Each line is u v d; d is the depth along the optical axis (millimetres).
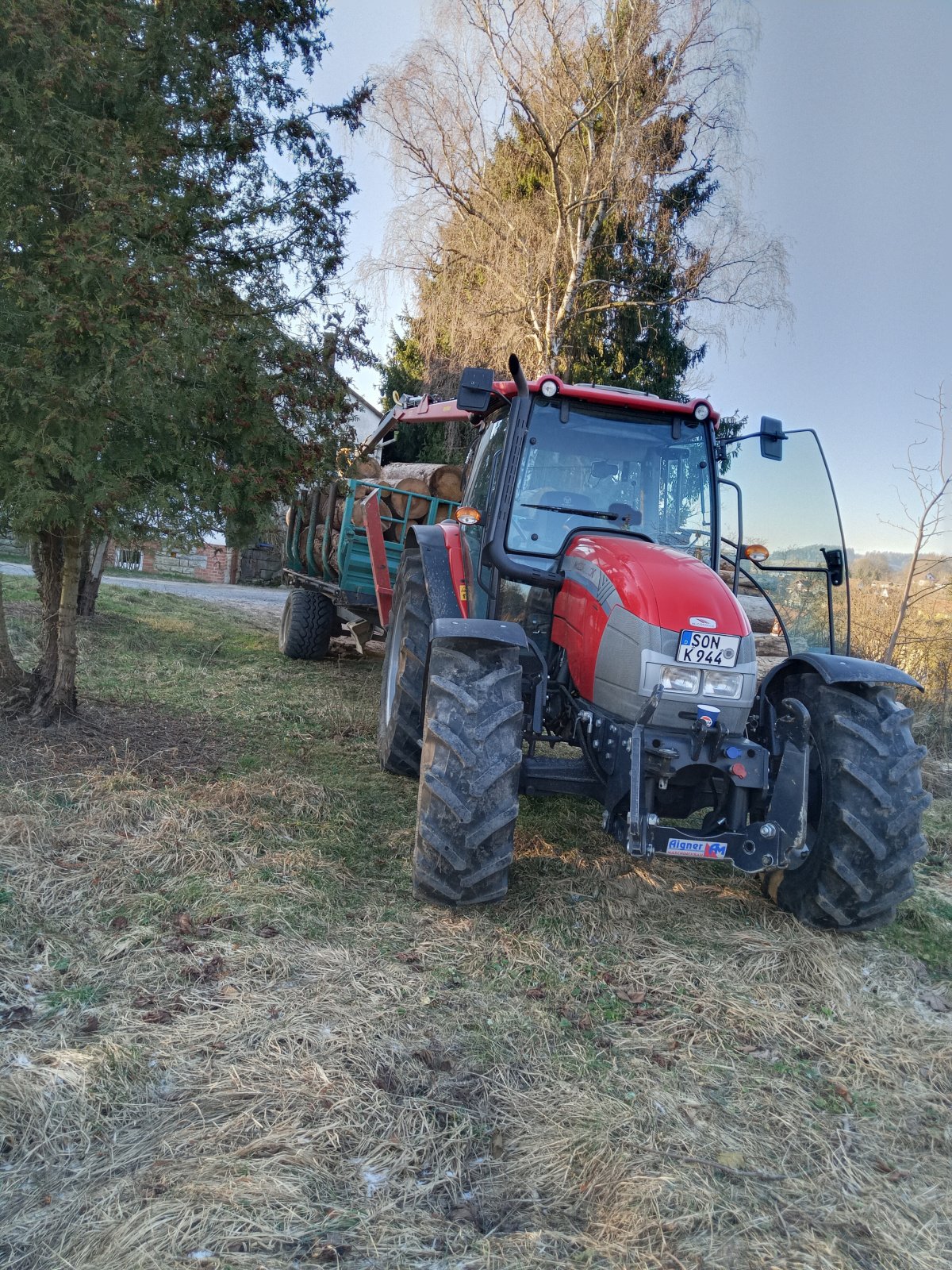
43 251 3867
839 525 4418
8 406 3904
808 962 3248
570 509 4004
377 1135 2201
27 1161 2037
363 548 7281
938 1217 2088
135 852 3621
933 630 8859
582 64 12945
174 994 2717
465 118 13445
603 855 4207
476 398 3811
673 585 3352
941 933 3701
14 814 3832
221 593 16062
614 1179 2104
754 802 3377
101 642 7797
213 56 4602
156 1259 1772
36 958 2838
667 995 2986
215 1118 2203
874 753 3408
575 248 13555
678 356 15055
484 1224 1969
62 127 4008
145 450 4266
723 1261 1885
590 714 3453
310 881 3557
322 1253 1829
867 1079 2633
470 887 3289
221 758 5043
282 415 4723
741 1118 2402
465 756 3215
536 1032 2709
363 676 7820
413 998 2820
